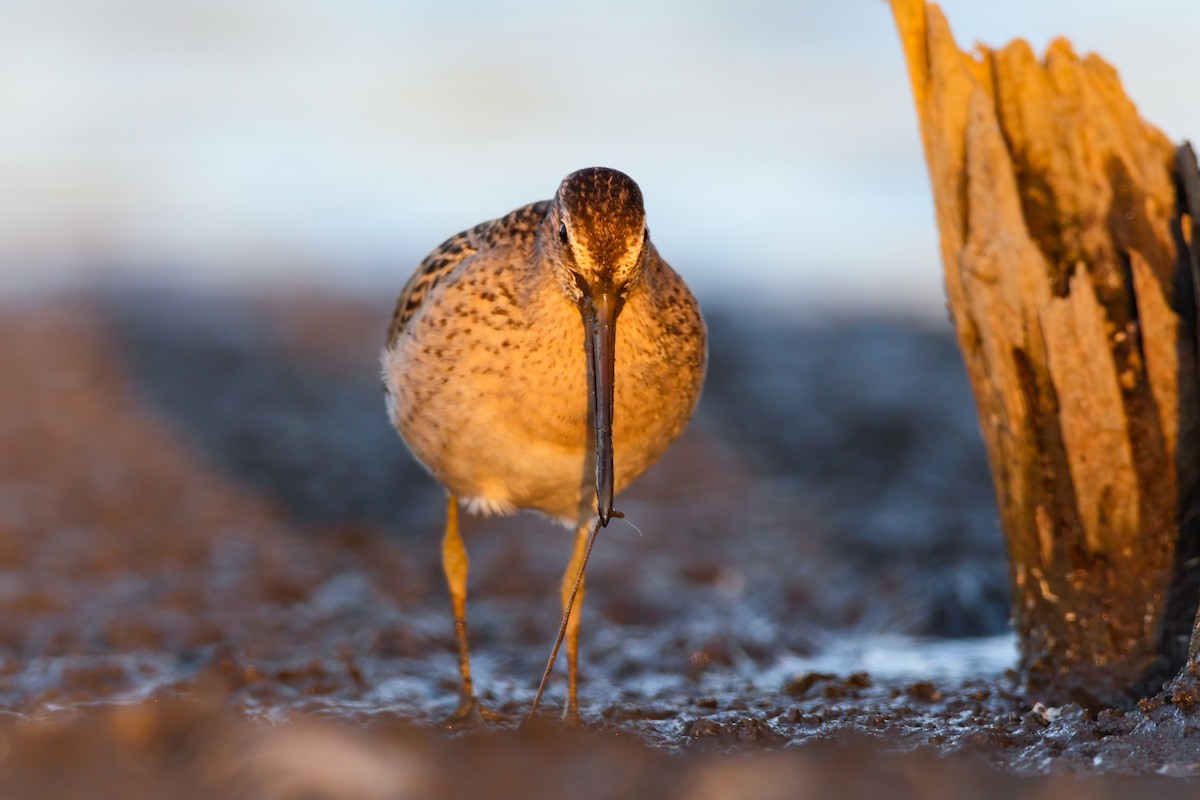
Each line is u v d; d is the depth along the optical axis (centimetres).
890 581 1194
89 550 1248
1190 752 694
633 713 869
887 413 1653
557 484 874
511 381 839
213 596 1138
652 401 865
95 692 923
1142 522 827
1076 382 816
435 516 1381
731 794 675
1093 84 851
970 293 841
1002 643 1061
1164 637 826
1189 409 818
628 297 828
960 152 848
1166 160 848
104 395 1672
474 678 983
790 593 1194
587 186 813
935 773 693
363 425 1619
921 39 865
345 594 1148
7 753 752
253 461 1497
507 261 847
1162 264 831
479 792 695
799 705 873
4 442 1515
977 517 1355
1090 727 752
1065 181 848
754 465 1518
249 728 778
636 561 1252
